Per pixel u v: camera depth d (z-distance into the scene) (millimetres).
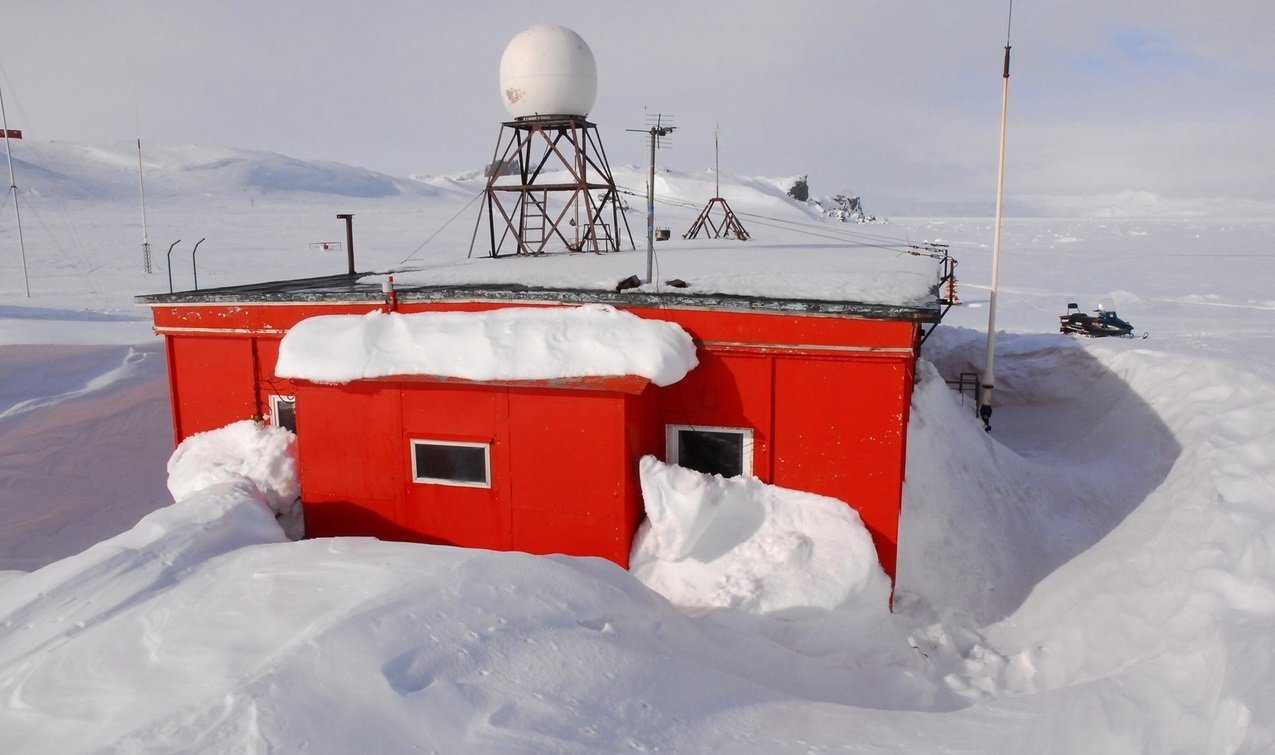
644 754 5285
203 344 11555
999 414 18391
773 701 6555
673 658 6863
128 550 8195
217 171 141500
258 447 10836
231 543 8859
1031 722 6160
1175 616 7766
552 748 5137
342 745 4895
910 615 9523
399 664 5703
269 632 6559
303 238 61531
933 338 21016
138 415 18578
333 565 7820
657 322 9414
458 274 13359
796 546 8914
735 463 9781
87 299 33250
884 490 9242
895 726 6148
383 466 9922
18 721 5711
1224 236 101000
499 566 7488
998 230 16453
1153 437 13492
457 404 9539
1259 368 13938
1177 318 31203
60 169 128875
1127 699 6242
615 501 9188
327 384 9891
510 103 17609
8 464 15703
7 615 7258
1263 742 4770
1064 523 12016
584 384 8922
